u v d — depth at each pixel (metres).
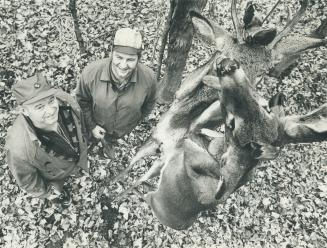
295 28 3.05
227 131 1.13
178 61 2.11
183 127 1.61
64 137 1.76
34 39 2.72
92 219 2.37
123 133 2.10
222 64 0.95
